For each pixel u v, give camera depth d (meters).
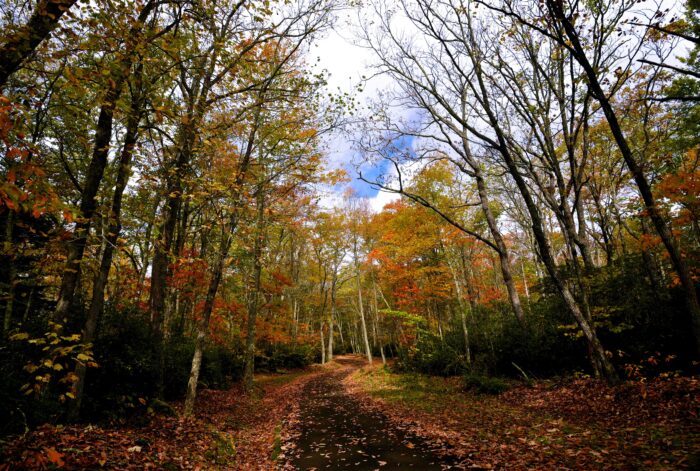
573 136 9.60
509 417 8.09
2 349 5.86
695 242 12.42
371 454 6.52
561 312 12.40
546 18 8.49
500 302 20.22
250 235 10.77
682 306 9.11
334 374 27.20
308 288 37.56
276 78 11.84
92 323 6.82
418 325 20.78
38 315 7.78
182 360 12.27
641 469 4.30
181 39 7.09
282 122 12.41
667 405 6.65
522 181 10.05
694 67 10.88
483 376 12.47
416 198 12.62
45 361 4.68
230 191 9.22
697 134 11.64
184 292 14.53
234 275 19.88
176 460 5.57
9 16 5.75
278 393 17.27
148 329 9.77
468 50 10.36
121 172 7.41
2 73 4.38
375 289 28.64
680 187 8.55
